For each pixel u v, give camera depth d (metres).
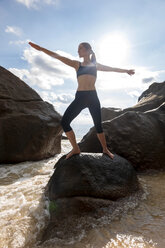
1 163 5.28
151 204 2.31
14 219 2.22
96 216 2.08
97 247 1.63
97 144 3.83
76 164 2.48
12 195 2.96
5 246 1.80
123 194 2.45
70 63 2.76
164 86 6.60
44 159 5.97
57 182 2.49
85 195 2.28
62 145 9.13
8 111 5.48
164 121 3.97
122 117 3.97
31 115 5.57
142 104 6.15
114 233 1.80
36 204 2.51
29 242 1.87
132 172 2.85
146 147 3.65
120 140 3.72
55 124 6.02
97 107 2.77
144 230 1.80
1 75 5.89
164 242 1.60
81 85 2.72
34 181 3.65
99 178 2.43
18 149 5.33
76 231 1.89
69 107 2.72
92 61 2.94
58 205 2.24
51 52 2.69
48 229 2.00
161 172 3.45
